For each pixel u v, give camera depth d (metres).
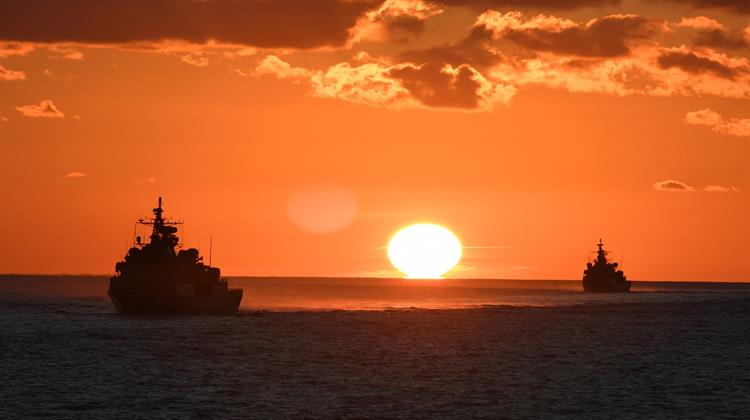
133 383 143.00
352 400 130.25
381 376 153.50
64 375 150.50
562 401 131.25
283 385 142.62
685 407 127.75
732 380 152.75
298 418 117.56
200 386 140.62
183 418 117.00
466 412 122.62
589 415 121.62
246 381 146.25
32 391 135.00
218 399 129.75
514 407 126.31
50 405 124.62
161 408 123.00
